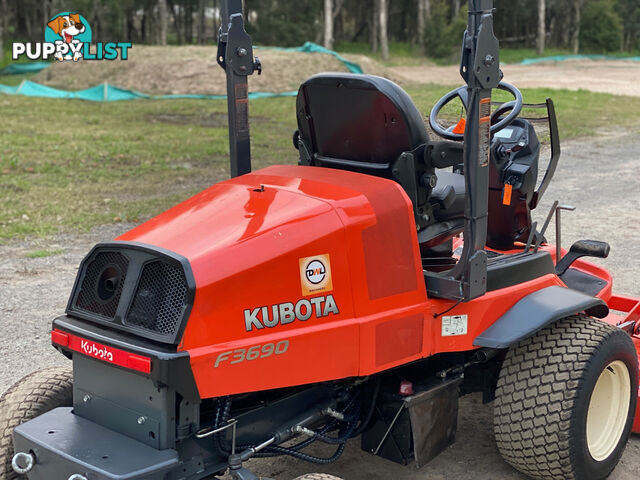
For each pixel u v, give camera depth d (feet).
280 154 46.26
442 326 11.02
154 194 35.32
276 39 205.05
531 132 14.44
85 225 29.07
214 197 10.75
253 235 9.45
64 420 9.92
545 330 11.63
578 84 102.63
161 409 9.02
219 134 56.95
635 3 259.19
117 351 9.06
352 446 13.42
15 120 62.49
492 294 11.38
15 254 25.31
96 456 8.93
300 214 9.83
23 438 9.52
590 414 11.93
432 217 11.79
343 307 9.93
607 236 27.81
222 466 9.83
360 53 209.15
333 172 11.38
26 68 122.93
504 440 11.45
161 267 9.24
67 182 37.81
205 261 9.02
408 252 10.62
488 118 10.46
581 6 242.37
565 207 13.76
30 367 16.70
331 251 9.80
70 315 10.07
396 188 10.74
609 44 238.07
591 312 12.68
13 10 216.13
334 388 11.05
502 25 256.93
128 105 77.56
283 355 9.44
